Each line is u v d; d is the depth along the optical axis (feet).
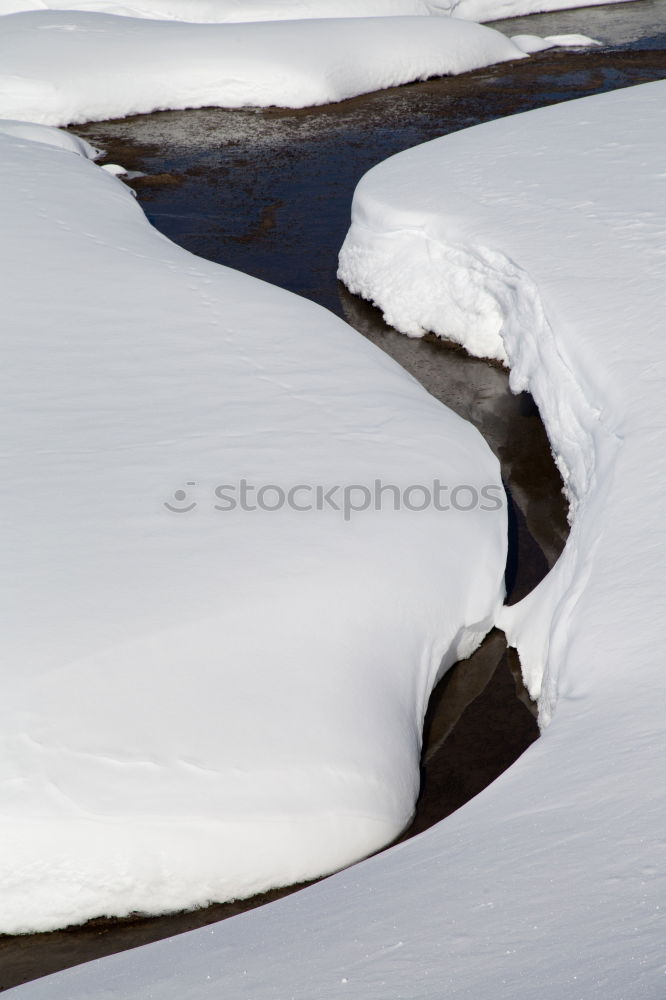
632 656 22.48
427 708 28.22
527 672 28.94
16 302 41.91
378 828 23.54
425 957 14.48
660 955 12.91
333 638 26.32
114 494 30.40
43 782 22.08
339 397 36.91
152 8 101.76
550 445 40.45
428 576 29.12
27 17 92.22
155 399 35.81
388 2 105.29
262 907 18.52
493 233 45.85
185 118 83.10
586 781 18.60
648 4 117.50
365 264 52.90
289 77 84.53
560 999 12.57
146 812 21.99
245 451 33.01
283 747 23.48
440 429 35.58
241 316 42.55
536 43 99.76
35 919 21.74
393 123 80.74
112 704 23.52
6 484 30.63
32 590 26.43
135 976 16.39
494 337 47.26
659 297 37.81
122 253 47.70
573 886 15.35
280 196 67.51
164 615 25.75
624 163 52.03
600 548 26.73
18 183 54.44
